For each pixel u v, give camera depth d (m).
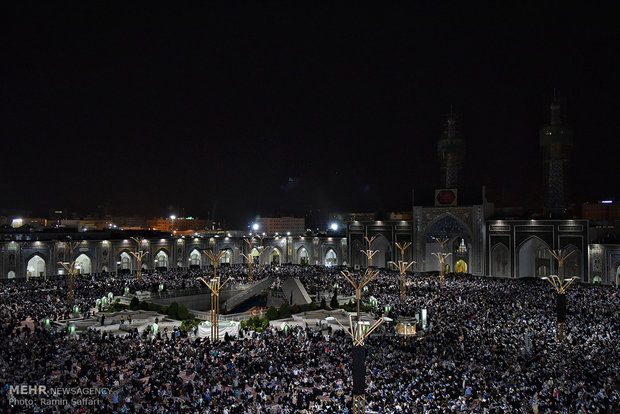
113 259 65.88
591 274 56.31
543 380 21.75
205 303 52.31
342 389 20.66
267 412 18.47
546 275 62.28
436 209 67.62
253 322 36.47
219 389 20.50
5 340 28.52
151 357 25.81
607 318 33.91
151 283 52.75
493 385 20.91
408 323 34.03
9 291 46.31
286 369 23.89
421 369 23.05
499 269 63.72
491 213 67.50
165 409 18.53
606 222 66.75
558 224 58.72
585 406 18.38
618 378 22.11
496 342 28.48
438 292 46.41
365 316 39.41
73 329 33.09
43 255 59.03
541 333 30.45
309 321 38.19
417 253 68.50
